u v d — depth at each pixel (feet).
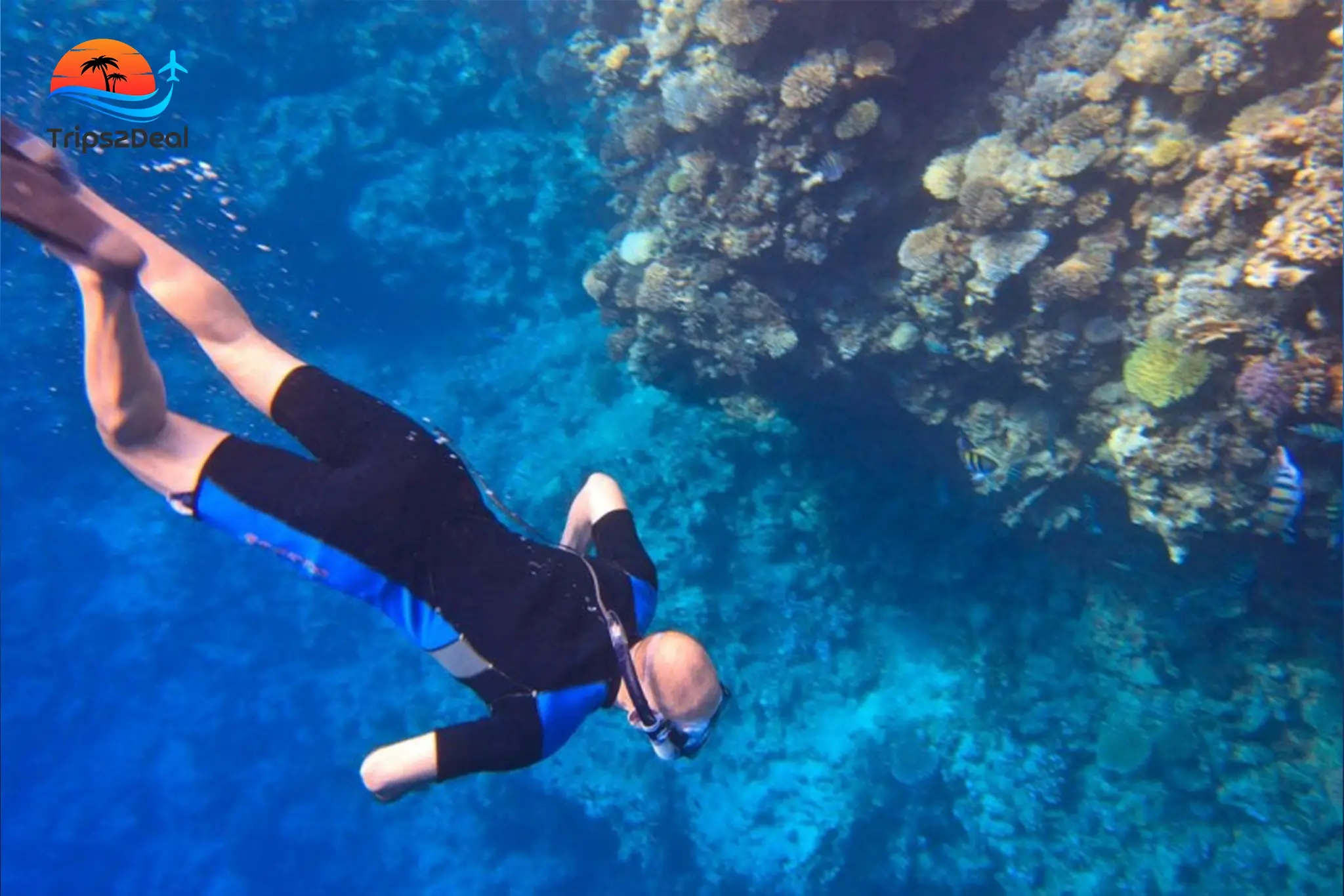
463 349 35.32
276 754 33.81
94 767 33.63
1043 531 20.93
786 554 26.58
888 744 25.76
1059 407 19.13
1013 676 24.90
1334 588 19.63
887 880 25.29
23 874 32.17
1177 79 15.55
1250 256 15.02
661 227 24.04
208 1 33.01
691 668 5.99
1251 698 22.31
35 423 35.53
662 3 23.63
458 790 32.68
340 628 34.99
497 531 6.77
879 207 19.66
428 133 35.24
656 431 27.73
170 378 32.09
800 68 18.29
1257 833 22.71
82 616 34.81
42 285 34.86
